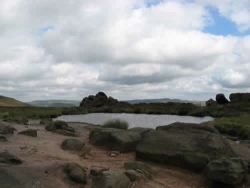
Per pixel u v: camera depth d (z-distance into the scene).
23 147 9.15
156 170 8.16
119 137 10.81
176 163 8.55
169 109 72.81
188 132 9.81
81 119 47.09
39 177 5.87
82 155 9.41
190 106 70.94
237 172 7.02
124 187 6.06
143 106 82.75
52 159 7.85
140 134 11.93
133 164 7.92
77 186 5.95
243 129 23.56
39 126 18.98
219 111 61.16
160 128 10.66
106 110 81.69
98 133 11.80
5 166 6.00
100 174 6.40
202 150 8.61
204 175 7.77
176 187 6.93
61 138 13.27
